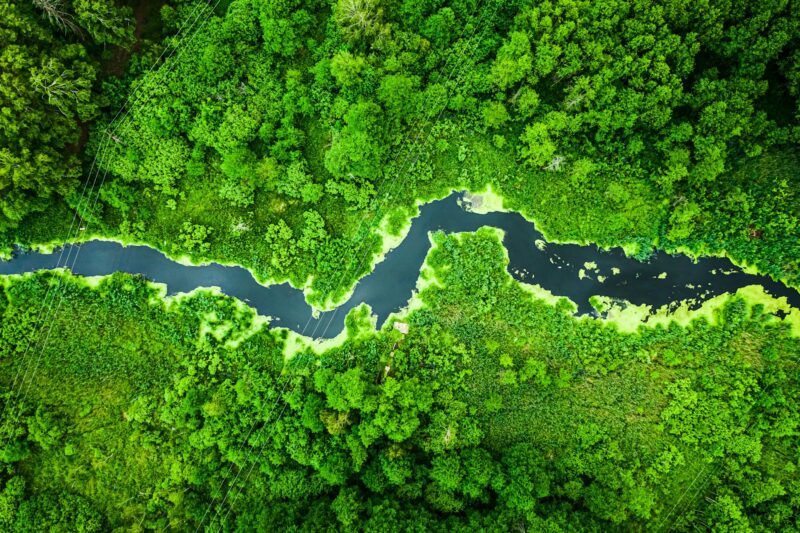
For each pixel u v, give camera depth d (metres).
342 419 34.22
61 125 33.00
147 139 36.16
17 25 30.03
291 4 35.69
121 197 36.47
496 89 36.38
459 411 35.91
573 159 37.06
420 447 35.91
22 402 35.56
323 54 36.62
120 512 35.84
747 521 33.75
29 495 35.31
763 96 35.44
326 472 34.03
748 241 36.72
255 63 36.50
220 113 36.34
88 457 36.16
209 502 35.69
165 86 35.75
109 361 37.06
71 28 32.84
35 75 30.50
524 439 36.38
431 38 36.03
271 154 36.62
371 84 35.91
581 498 34.94
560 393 36.81
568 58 33.75
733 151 35.97
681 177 34.91
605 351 36.91
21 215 34.31
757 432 34.84
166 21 36.12
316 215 36.94
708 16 32.19
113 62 36.25
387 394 34.19
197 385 36.69
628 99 34.09
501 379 36.78
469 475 34.00
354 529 32.81
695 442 35.56
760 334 36.53
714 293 37.09
